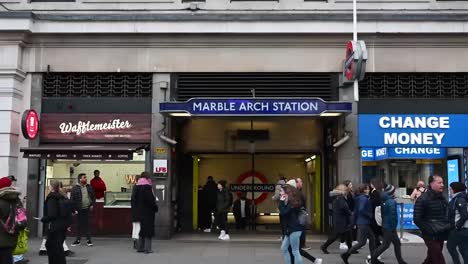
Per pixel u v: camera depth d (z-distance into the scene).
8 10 15.17
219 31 14.71
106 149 13.81
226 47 15.02
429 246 8.53
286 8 15.16
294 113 13.77
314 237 15.60
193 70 14.93
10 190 7.72
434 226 8.46
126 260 11.17
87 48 15.03
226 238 14.80
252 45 14.99
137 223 12.55
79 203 12.96
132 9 15.22
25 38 14.82
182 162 17.53
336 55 14.94
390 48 14.92
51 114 14.98
